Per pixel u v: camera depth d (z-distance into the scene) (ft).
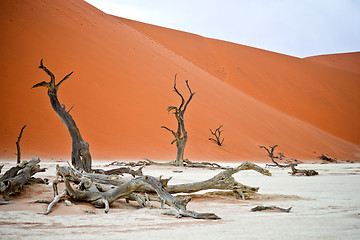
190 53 261.85
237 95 195.42
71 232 13.94
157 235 13.62
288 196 27.86
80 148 34.63
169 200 19.94
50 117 101.30
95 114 109.50
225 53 276.21
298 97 244.22
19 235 13.11
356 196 28.89
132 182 21.26
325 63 351.46
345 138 219.20
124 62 147.43
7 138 88.69
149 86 140.67
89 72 125.90
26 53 117.60
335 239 13.26
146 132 112.27
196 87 168.25
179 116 77.56
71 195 20.98
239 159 119.44
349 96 264.52
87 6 206.28
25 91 105.09
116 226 15.44
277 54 307.58
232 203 24.35
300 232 14.49
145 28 275.39
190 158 107.96
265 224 16.34
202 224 16.28
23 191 24.07
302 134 179.22
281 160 131.54
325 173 68.03
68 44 134.92
